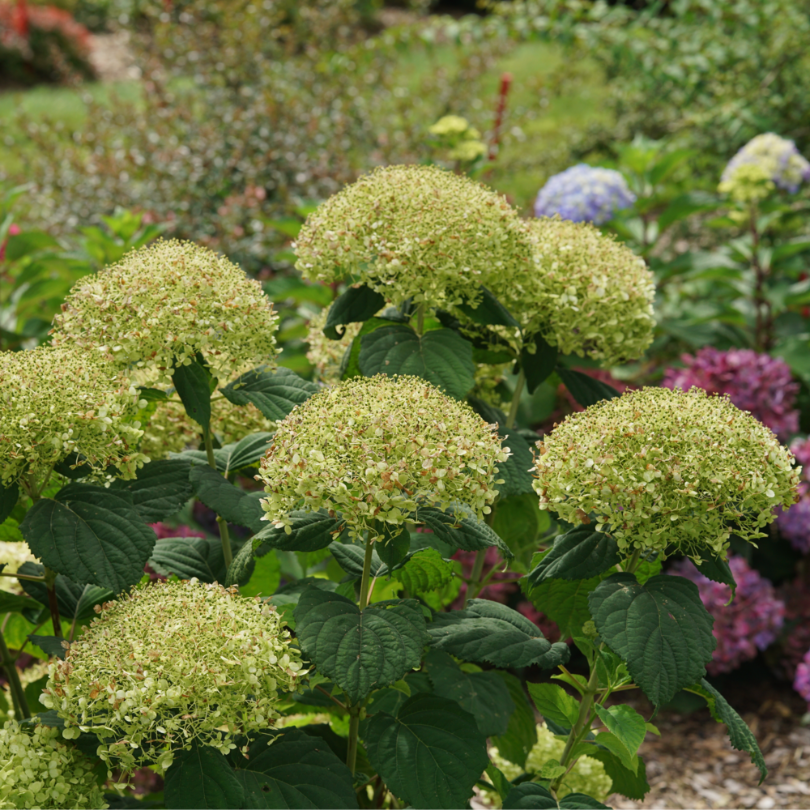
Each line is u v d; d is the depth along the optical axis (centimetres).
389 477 142
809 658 369
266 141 534
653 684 145
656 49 598
